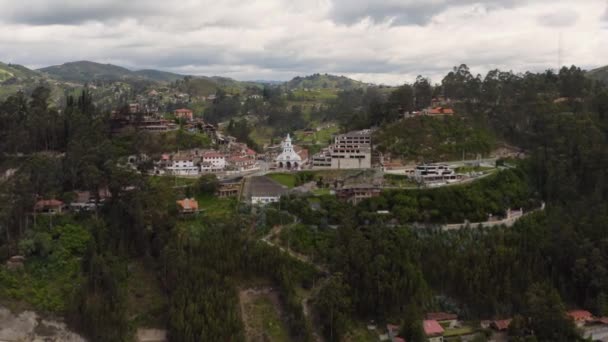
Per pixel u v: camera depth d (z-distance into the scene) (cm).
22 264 16350
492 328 15112
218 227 17512
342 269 15988
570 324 14175
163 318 15350
